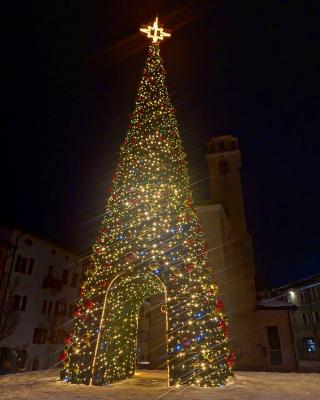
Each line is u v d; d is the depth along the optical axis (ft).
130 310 32.81
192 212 31.37
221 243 71.92
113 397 19.53
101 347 25.77
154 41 41.09
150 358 55.67
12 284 85.25
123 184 32.09
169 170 32.19
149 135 33.91
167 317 25.94
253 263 81.56
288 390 22.61
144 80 38.04
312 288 136.15
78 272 111.75
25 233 91.97
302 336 135.44
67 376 25.50
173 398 19.30
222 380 24.20
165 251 28.04
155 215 29.63
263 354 70.44
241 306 75.87
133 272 27.86
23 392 20.94
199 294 26.37
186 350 24.57
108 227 30.55
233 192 88.94
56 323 94.79
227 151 93.40
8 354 78.23
